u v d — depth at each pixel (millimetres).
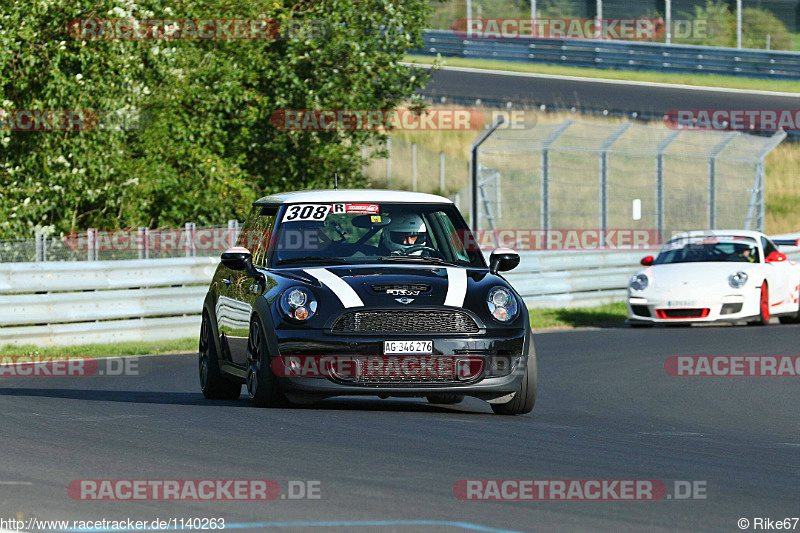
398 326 30578
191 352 55219
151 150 76875
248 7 83125
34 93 68875
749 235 70125
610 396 38906
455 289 31422
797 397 39219
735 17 159750
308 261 33250
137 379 43188
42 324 57281
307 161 87500
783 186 125938
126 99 71125
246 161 86938
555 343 58094
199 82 80375
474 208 78875
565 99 136375
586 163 124125
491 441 26781
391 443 25953
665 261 70312
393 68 88875
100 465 22891
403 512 18875
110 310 57906
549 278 76438
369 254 33781
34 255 64625
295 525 17938
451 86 140375
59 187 69250
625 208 116875
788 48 160750
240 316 33438
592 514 19078
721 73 150500
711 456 25766
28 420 29641
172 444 25516
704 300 65000
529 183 121625
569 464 23859
